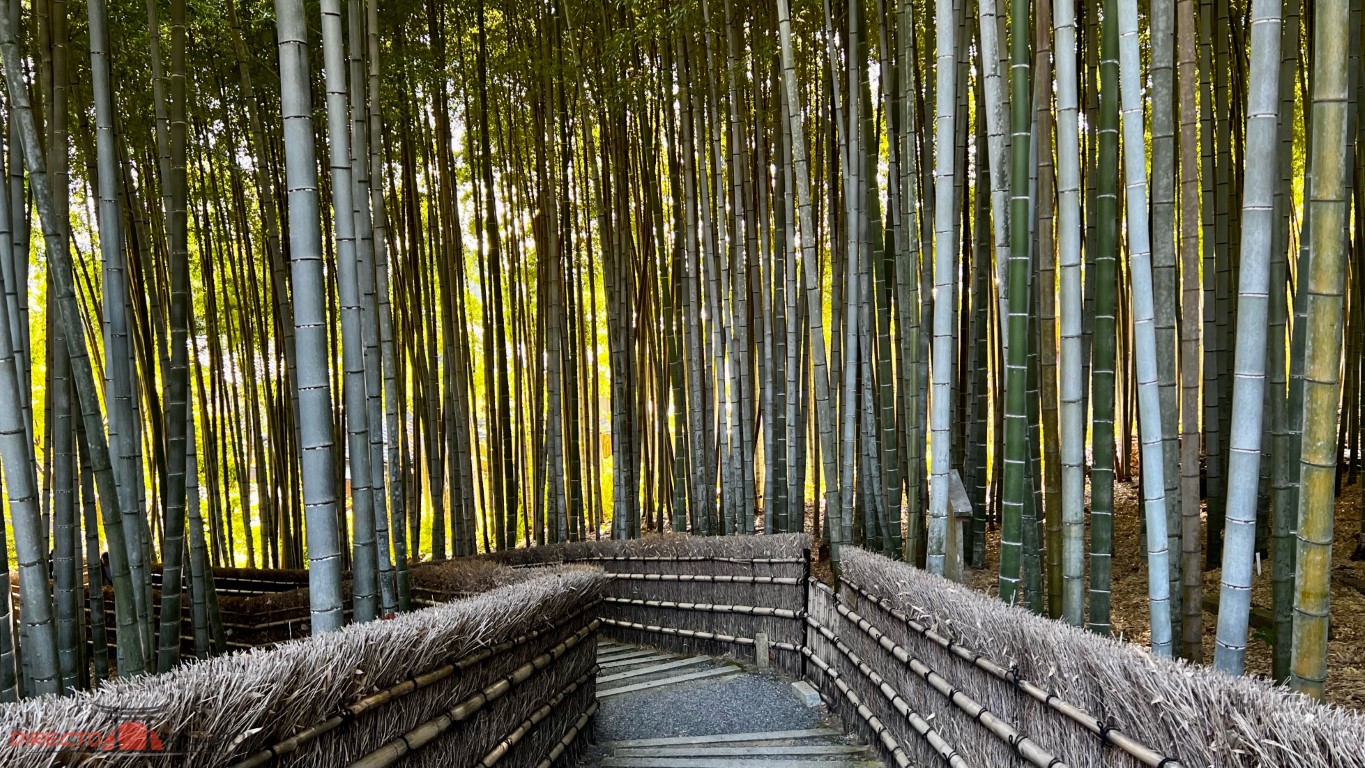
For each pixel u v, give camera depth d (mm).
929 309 4402
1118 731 1588
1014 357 2672
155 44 3291
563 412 6523
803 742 3166
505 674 2504
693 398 5605
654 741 3213
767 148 5398
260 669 1521
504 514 7520
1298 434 2912
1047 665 1859
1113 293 2561
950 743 2338
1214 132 3957
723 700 3709
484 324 6820
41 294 6734
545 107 6309
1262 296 1897
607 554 5148
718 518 6258
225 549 6883
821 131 5531
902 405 5512
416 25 5883
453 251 6484
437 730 2055
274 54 5348
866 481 4793
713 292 5414
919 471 4031
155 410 4680
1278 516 2531
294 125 2105
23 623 2287
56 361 2832
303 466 2150
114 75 4434
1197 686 1387
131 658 2590
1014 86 2592
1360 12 3061
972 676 2229
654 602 4828
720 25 5320
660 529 7180
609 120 6195
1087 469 6969
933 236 4449
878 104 5793
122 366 2918
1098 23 4062
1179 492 3051
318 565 2143
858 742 3121
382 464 3688
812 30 5332
